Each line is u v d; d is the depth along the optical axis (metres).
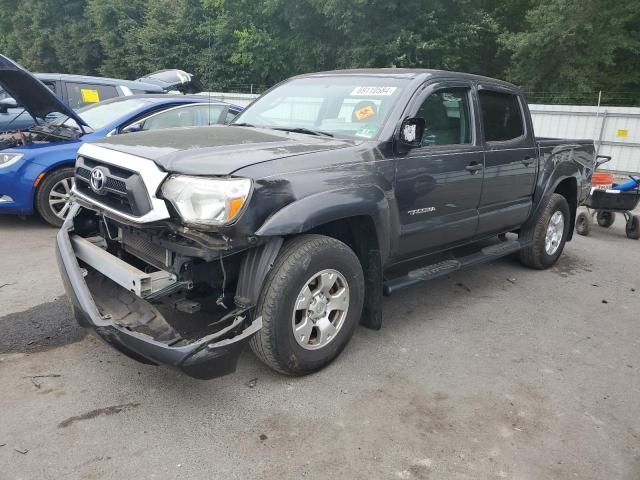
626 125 13.63
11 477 2.59
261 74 24.00
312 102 4.41
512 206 5.35
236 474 2.68
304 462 2.78
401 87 4.14
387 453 2.89
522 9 23.44
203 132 3.88
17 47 37.09
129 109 7.65
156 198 3.01
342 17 19.23
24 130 7.18
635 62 20.59
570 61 19.98
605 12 19.17
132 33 29.03
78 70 33.78
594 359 4.08
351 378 3.59
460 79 4.60
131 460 2.74
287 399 3.31
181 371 2.91
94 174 3.38
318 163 3.39
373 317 3.97
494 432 3.12
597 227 8.88
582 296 5.42
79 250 3.55
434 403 3.37
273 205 3.07
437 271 4.47
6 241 6.22
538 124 14.83
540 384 3.67
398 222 3.93
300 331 3.40
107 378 3.44
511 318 4.76
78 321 3.34
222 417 3.11
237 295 3.20
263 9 22.66
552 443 3.05
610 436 3.15
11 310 4.35
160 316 3.13
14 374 3.44
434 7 19.58
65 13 33.97
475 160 4.62
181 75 13.15
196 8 26.62
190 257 3.12
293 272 3.23
